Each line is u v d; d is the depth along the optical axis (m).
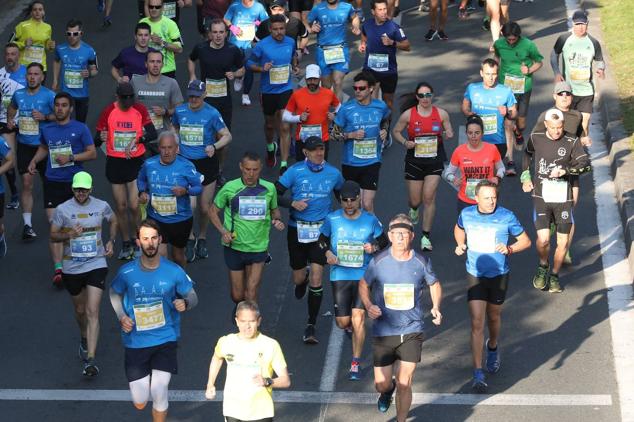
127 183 31.94
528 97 37.09
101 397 25.31
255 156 26.23
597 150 37.47
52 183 31.42
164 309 22.89
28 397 25.36
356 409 24.34
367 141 31.17
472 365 26.00
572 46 36.09
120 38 50.25
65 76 38.69
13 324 28.80
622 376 25.22
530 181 28.83
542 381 25.16
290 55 36.97
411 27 49.78
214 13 46.41
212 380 21.39
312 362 26.36
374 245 25.06
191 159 31.73
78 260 26.03
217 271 31.30
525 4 51.88
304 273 27.78
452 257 31.27
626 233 31.31
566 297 28.81
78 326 28.67
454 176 29.52
